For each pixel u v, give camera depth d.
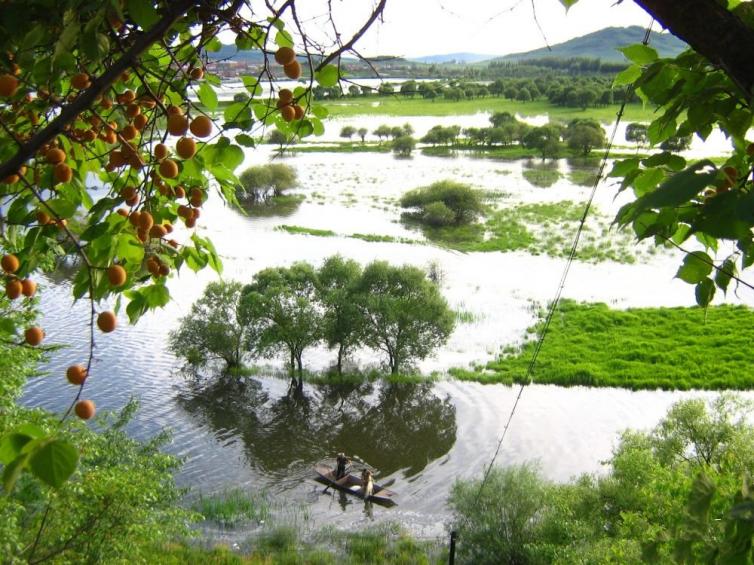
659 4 1.92
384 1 2.63
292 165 91.44
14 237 2.83
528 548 16.95
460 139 120.06
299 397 29.58
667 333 34.22
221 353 31.64
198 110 2.66
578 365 31.05
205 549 18.50
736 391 28.70
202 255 3.31
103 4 2.18
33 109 2.94
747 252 2.88
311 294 33.41
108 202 2.65
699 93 2.57
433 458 24.89
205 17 2.82
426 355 31.77
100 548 11.88
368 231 55.53
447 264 46.41
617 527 16.05
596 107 153.25
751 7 2.22
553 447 24.86
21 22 2.32
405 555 18.62
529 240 52.72
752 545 2.72
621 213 2.62
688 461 19.33
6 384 11.16
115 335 33.25
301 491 22.75
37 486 10.52
